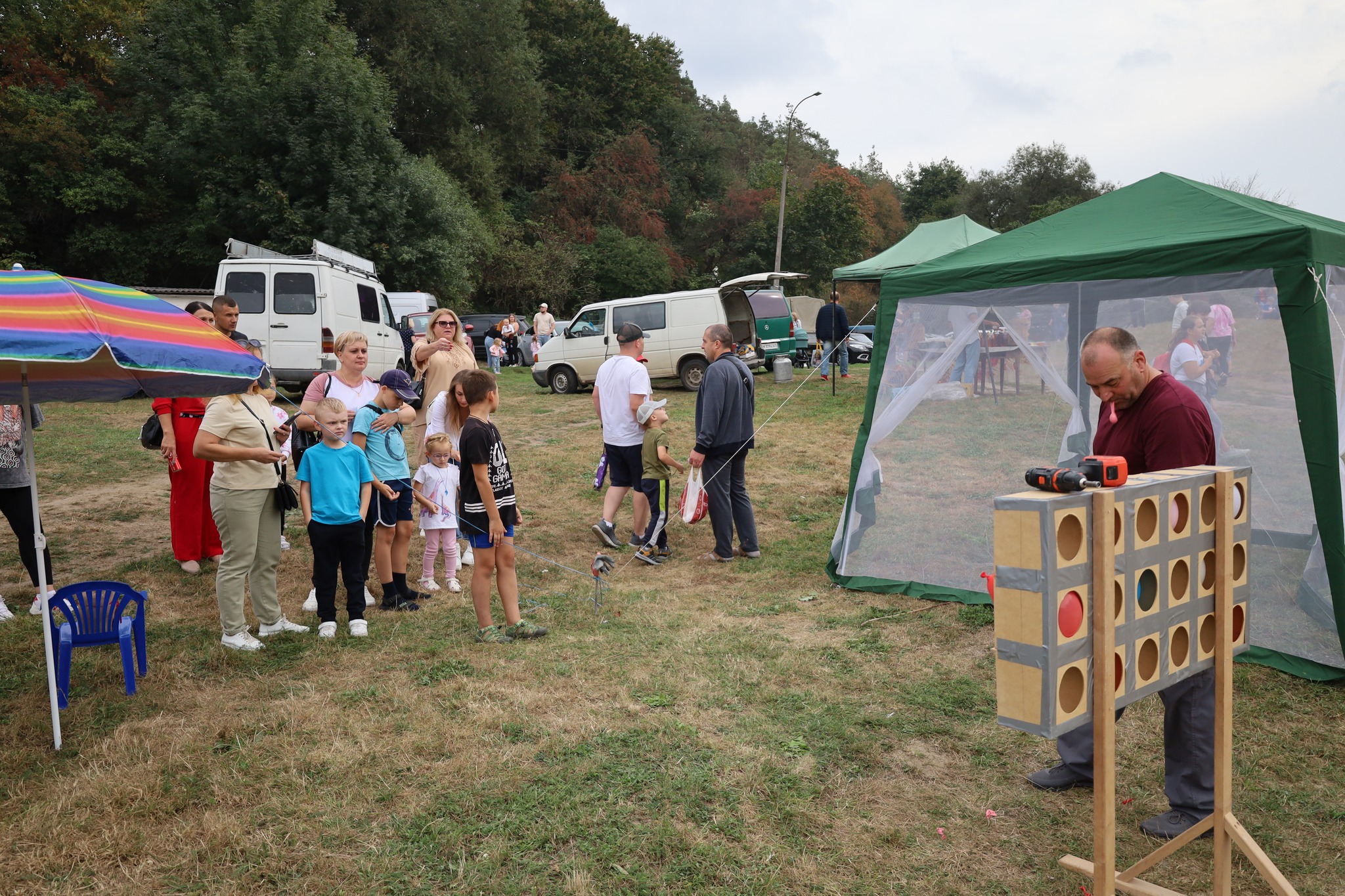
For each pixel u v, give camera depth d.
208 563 6.45
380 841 2.98
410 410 5.40
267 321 14.23
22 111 24.48
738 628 5.11
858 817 3.16
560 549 7.03
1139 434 2.94
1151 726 3.79
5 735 3.76
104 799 3.19
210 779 3.34
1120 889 2.61
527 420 13.53
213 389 3.96
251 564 4.78
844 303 51.62
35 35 27.84
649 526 6.85
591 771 3.42
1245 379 4.44
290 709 3.98
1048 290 5.16
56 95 25.80
